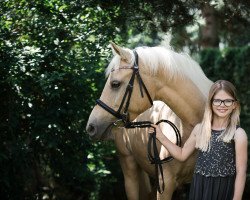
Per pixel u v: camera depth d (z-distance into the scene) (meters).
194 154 3.63
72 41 5.07
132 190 4.79
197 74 3.64
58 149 5.19
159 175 3.79
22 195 5.29
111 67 3.47
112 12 5.14
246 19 5.30
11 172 5.08
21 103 4.87
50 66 4.88
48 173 5.93
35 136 4.84
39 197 5.78
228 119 3.11
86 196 6.39
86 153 5.32
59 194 6.19
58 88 4.74
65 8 5.04
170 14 4.98
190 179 3.86
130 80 3.41
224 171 3.02
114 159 6.83
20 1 5.00
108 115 3.44
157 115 4.04
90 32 5.07
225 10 5.32
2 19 4.93
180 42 5.32
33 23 5.01
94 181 6.31
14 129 4.96
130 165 4.73
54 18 5.01
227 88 3.06
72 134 5.12
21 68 4.65
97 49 4.96
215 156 3.04
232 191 3.03
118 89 3.42
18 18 5.00
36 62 4.67
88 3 5.02
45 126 4.86
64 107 4.90
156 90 3.52
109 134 3.51
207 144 3.07
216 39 10.32
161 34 5.66
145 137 4.16
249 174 6.69
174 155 3.31
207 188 3.04
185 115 3.58
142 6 5.02
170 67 3.48
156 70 3.46
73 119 5.02
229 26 6.46
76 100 4.95
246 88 7.12
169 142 3.35
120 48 3.39
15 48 4.74
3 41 4.79
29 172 5.30
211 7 5.19
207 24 9.76
